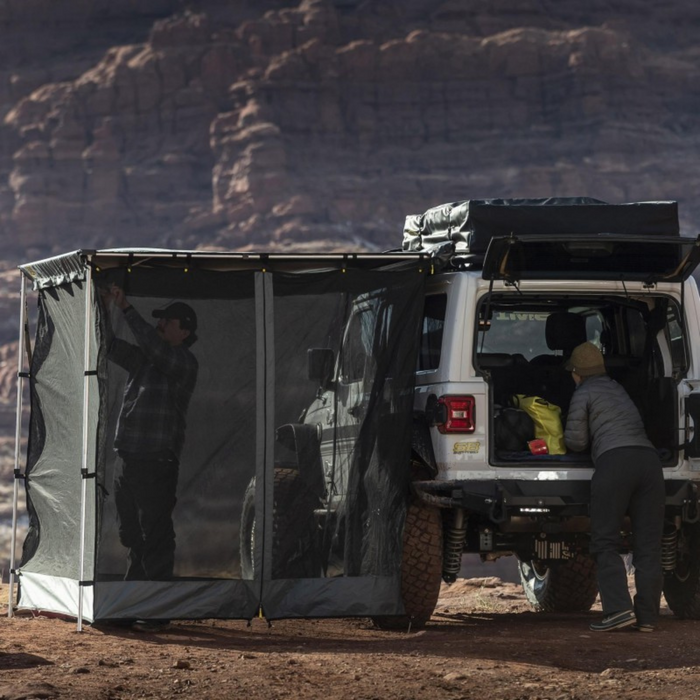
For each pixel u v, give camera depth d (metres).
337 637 17.27
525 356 20.03
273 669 13.46
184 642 16.28
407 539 17.78
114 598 16.86
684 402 18.05
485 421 17.50
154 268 17.33
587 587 22.12
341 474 17.64
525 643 15.88
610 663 14.30
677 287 18.39
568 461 17.61
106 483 17.02
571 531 18.02
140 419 17.11
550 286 18.00
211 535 17.22
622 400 17.50
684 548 18.97
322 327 17.73
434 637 16.77
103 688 12.18
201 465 17.28
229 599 17.16
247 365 17.52
